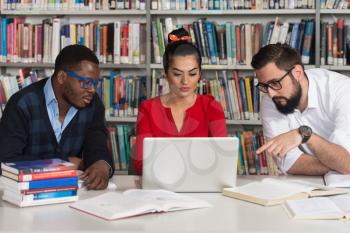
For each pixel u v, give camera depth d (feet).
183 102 7.94
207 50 12.12
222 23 12.80
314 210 5.29
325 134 7.75
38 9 12.48
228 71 12.78
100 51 12.36
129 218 5.23
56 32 12.36
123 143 12.35
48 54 12.47
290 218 5.21
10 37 12.50
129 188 6.65
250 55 12.06
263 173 12.08
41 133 7.61
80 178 6.78
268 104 7.74
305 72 7.69
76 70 7.13
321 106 7.55
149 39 12.17
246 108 12.10
